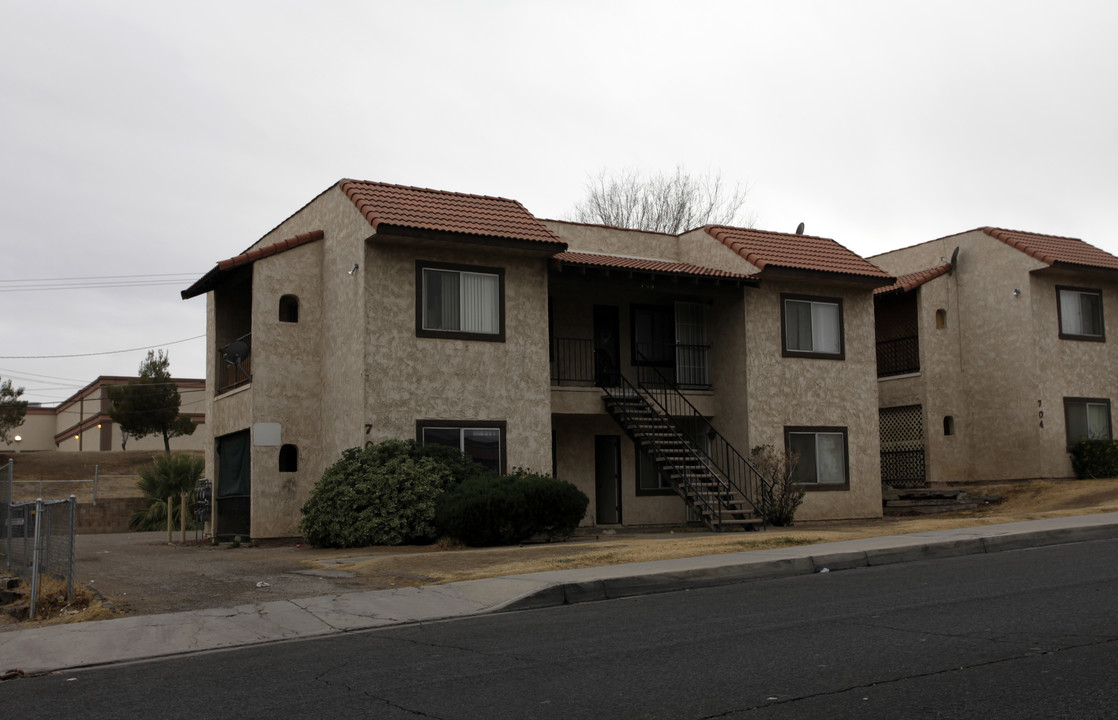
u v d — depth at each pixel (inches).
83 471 1907.0
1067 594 393.4
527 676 287.9
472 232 790.5
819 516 966.4
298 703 267.4
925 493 1083.3
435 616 415.8
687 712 241.8
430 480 730.8
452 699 263.7
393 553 663.1
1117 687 249.4
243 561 644.1
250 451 821.2
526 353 838.5
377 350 774.5
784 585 469.1
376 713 252.2
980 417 1144.8
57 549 495.2
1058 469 1099.3
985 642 308.7
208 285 911.0
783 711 239.3
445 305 808.9
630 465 1000.2
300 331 851.4
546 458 836.6
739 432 953.5
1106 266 1124.5
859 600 404.2
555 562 540.7
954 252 1169.4
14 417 2011.6
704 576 492.1
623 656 310.5
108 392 2048.5
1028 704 236.8
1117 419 1159.6
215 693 284.8
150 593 486.6
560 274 876.0
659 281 911.0
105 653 357.7
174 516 1314.0
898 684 260.8
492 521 694.5
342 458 770.8
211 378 970.1
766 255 957.8
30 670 335.9
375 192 824.9
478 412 810.8
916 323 1152.8
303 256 860.6
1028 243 1130.7
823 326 999.6
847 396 1000.9
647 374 996.6
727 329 977.5
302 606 435.2
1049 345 1113.4
